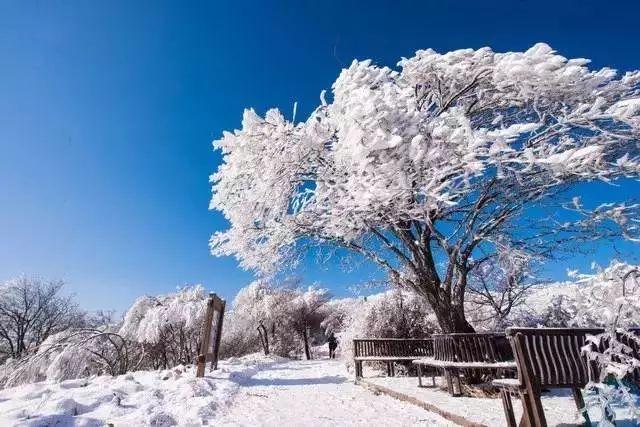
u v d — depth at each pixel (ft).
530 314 32.04
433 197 17.53
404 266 29.22
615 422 11.01
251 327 92.02
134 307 57.47
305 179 24.36
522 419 11.41
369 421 15.85
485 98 24.53
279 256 28.48
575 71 18.35
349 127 17.48
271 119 22.04
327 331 73.51
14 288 89.71
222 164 25.58
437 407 16.49
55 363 35.78
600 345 11.69
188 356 56.44
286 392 24.25
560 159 15.25
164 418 15.16
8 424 13.30
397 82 24.91
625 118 17.15
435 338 22.79
